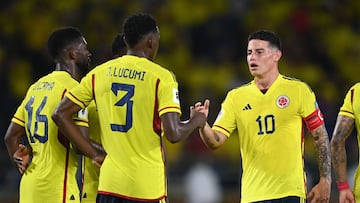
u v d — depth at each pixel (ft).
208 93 156.87
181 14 175.32
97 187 72.69
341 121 72.33
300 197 70.54
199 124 64.49
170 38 171.83
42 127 70.03
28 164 71.72
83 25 167.12
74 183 70.54
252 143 72.02
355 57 177.88
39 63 163.94
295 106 71.46
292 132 71.26
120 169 63.98
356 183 71.51
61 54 71.92
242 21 176.55
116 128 64.28
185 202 138.72
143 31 64.90
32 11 171.83
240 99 73.31
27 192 70.79
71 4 171.42
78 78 72.79
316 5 182.09
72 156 70.33
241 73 168.86
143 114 63.77
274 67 72.90
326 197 71.15
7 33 168.66
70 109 65.77
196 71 167.63
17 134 73.46
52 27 167.12
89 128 72.38
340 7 183.62
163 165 65.21
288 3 180.86
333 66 175.42
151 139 64.08
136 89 63.98
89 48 162.81
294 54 171.53
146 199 63.67
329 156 71.56
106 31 166.71
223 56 170.30
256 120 72.02
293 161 70.95
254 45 72.49
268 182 70.95
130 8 172.24
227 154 148.56
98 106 65.51
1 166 139.13
